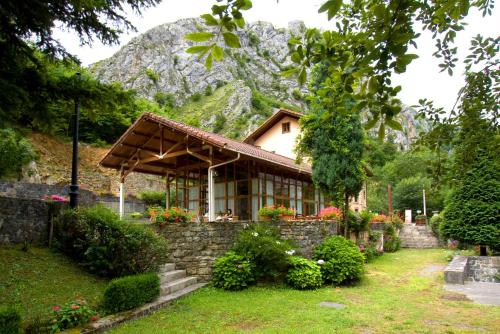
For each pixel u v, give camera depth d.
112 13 6.47
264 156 13.53
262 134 22.94
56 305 5.91
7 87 5.07
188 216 10.72
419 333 5.91
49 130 6.52
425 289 9.48
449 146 3.71
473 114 3.41
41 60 6.18
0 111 5.16
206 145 12.05
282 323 6.40
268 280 9.73
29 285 6.36
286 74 2.34
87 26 6.22
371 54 2.04
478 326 6.27
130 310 6.52
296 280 9.22
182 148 14.49
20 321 4.54
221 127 64.00
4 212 7.62
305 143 13.09
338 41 2.30
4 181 14.87
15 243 7.75
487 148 3.60
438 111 3.56
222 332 5.84
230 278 8.90
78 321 5.46
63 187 17.06
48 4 5.55
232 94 73.06
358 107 2.38
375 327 6.22
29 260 7.25
